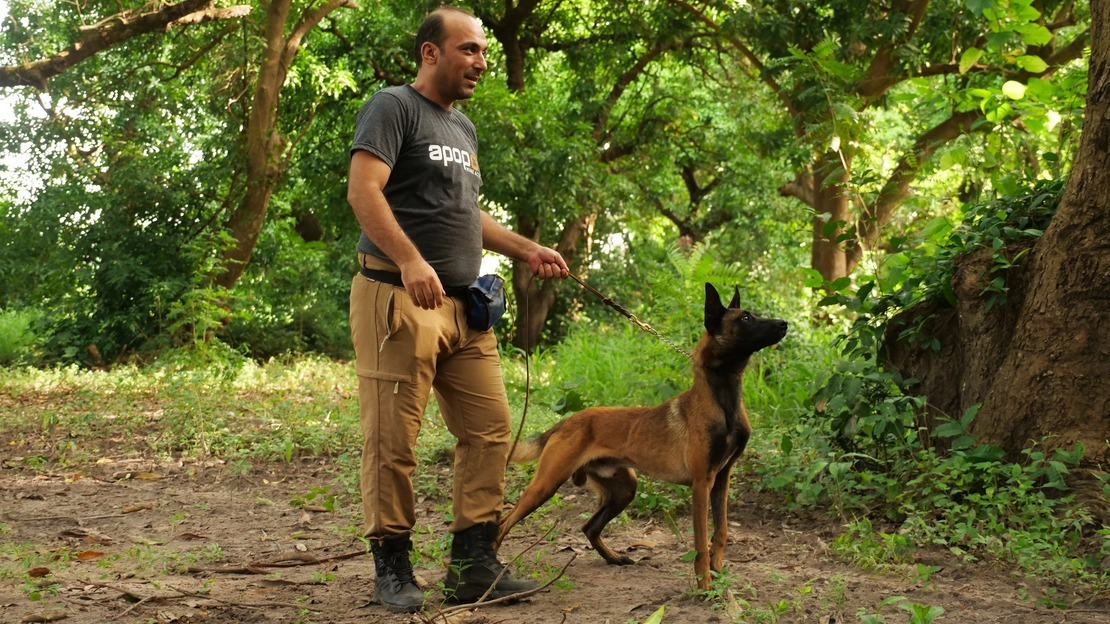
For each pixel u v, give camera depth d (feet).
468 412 13.60
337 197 67.77
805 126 42.22
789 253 78.13
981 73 47.78
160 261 56.39
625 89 79.05
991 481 16.96
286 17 59.00
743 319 14.11
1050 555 14.70
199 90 61.62
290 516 19.81
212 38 60.13
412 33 63.67
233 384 40.91
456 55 13.25
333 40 65.51
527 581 13.85
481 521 13.52
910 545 15.64
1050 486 16.34
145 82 60.03
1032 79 23.71
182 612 13.14
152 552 16.69
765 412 28.30
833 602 13.11
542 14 70.38
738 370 14.42
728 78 74.13
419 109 13.10
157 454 26.68
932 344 19.47
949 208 30.01
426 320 12.88
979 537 15.05
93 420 31.63
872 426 19.15
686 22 60.34
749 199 77.51
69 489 22.75
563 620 12.45
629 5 65.05
